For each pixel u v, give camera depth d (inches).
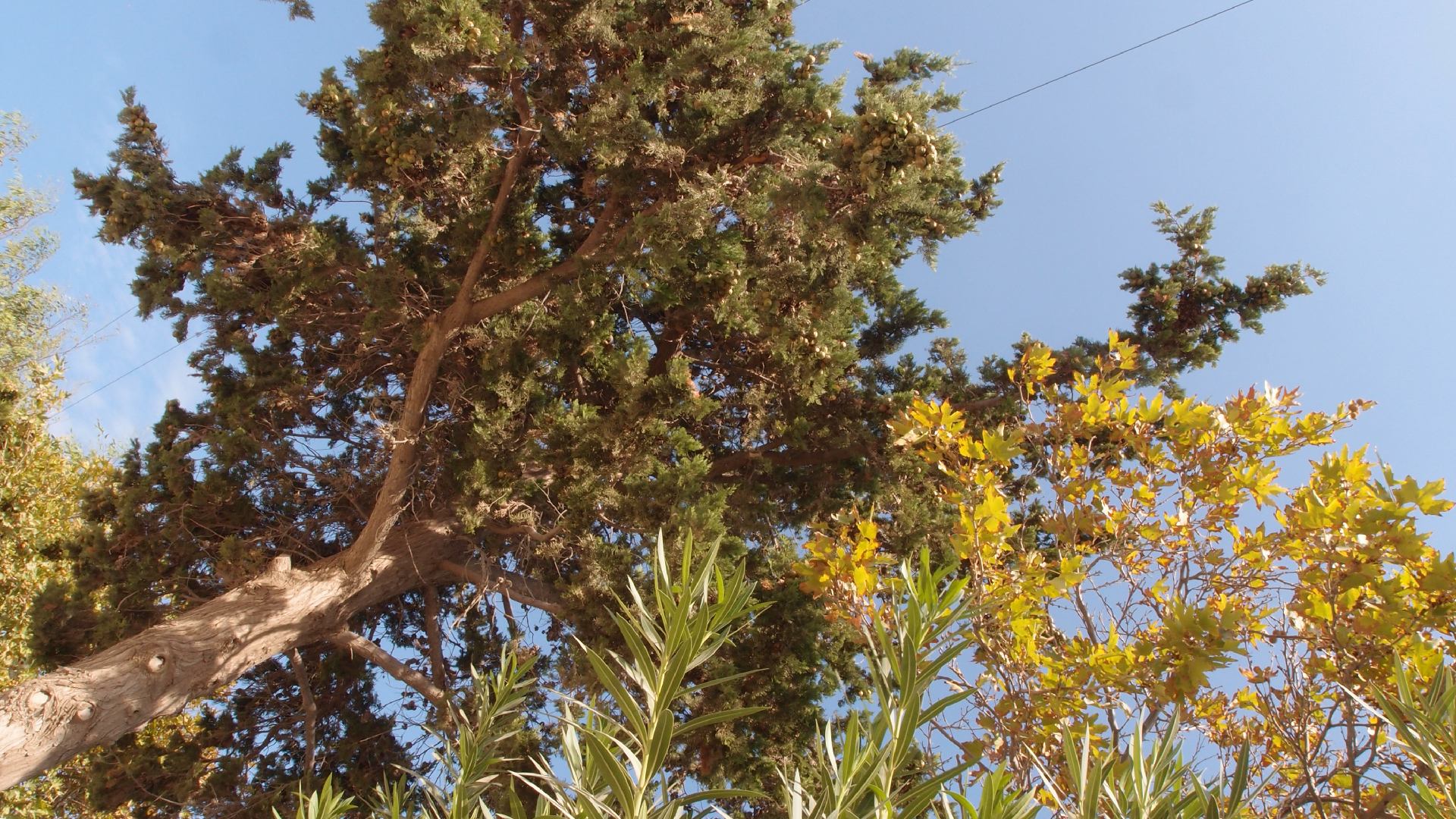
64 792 412.2
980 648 157.6
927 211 245.4
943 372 421.4
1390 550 135.1
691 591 62.9
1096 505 179.5
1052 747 137.4
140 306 366.3
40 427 511.8
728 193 337.4
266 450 368.5
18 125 582.6
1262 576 156.1
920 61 359.6
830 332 341.7
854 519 169.0
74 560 383.6
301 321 380.2
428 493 380.2
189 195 360.2
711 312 370.6
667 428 336.2
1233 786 61.0
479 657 438.0
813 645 320.5
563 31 334.0
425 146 335.9
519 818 69.3
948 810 65.4
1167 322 370.9
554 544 325.4
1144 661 143.4
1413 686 128.0
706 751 301.4
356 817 367.9
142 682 266.7
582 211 416.5
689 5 335.3
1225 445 171.0
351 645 344.8
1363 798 121.7
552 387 392.5
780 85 338.0
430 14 286.2
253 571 347.6
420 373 337.1
